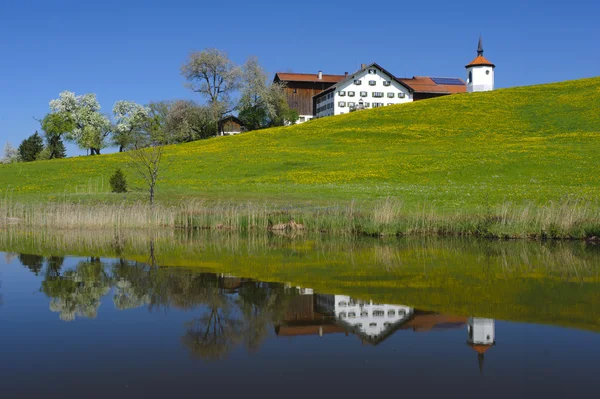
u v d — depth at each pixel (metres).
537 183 40.25
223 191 41.94
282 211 31.23
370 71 123.94
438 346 8.88
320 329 9.88
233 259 18.52
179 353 8.56
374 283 14.09
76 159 66.12
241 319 10.52
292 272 15.86
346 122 74.44
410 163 49.31
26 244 23.03
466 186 39.88
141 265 17.22
